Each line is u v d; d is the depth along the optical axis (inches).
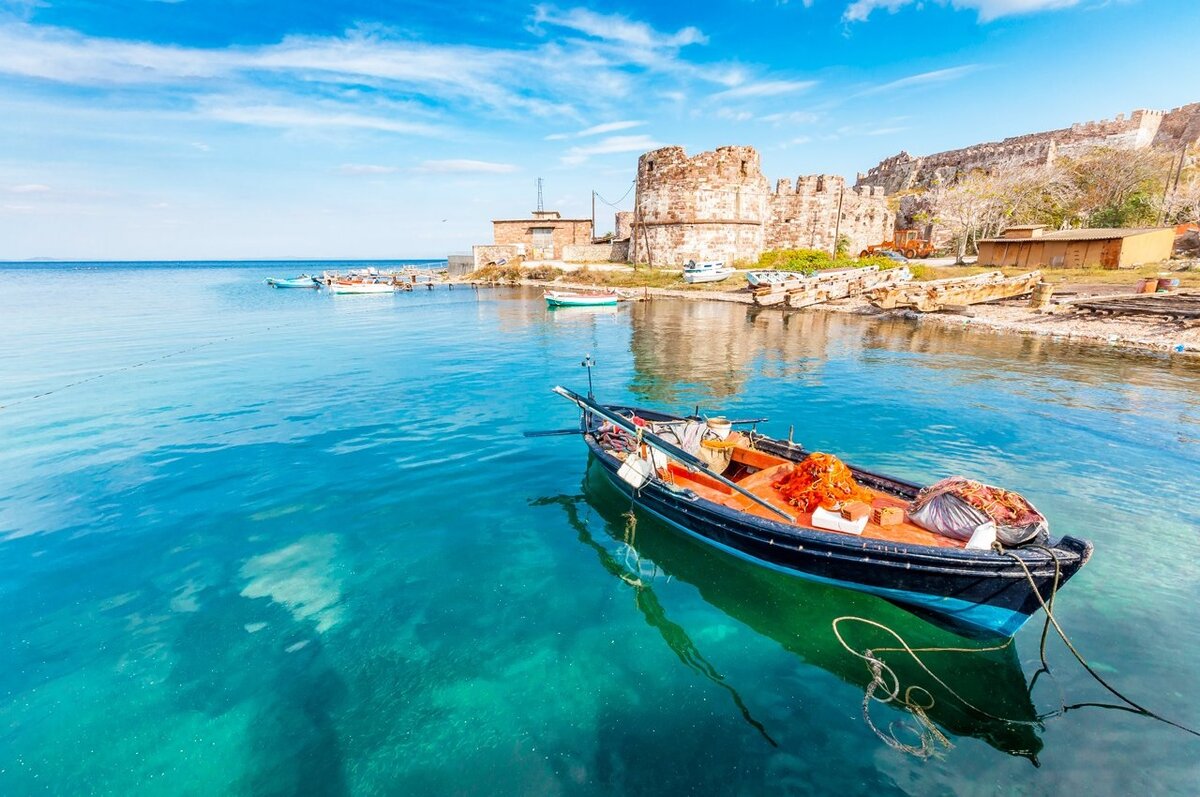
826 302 1592.0
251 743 215.8
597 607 298.5
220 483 447.5
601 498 427.2
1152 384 713.6
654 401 677.3
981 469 455.8
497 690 241.1
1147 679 240.2
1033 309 1219.2
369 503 415.2
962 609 265.7
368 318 1565.0
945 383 740.0
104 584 316.8
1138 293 1178.0
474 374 835.4
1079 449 497.4
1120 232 1577.3
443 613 292.0
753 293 1460.4
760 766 205.0
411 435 559.2
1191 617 277.0
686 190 2161.7
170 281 4175.7
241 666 254.5
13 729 222.5
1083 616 279.4
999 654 261.4
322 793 196.7
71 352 1024.9
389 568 332.8
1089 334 1022.4
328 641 270.2
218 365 903.7
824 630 282.2
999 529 263.7
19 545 357.4
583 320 1466.5
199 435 559.8
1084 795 191.0
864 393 695.7
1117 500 399.9
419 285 2687.0
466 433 565.0
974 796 191.5
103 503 413.7
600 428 478.9
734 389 728.3
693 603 303.0
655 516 390.6
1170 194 2090.3
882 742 215.2
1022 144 3272.6
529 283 2524.6
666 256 2263.8
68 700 236.4
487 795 195.6
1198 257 1643.7
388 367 888.3
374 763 207.3
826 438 532.1
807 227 2341.3
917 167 3937.0
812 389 720.3
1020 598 249.1
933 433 542.3
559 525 385.7
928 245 2348.7
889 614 293.6
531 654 262.8
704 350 1015.6
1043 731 217.8
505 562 340.5
